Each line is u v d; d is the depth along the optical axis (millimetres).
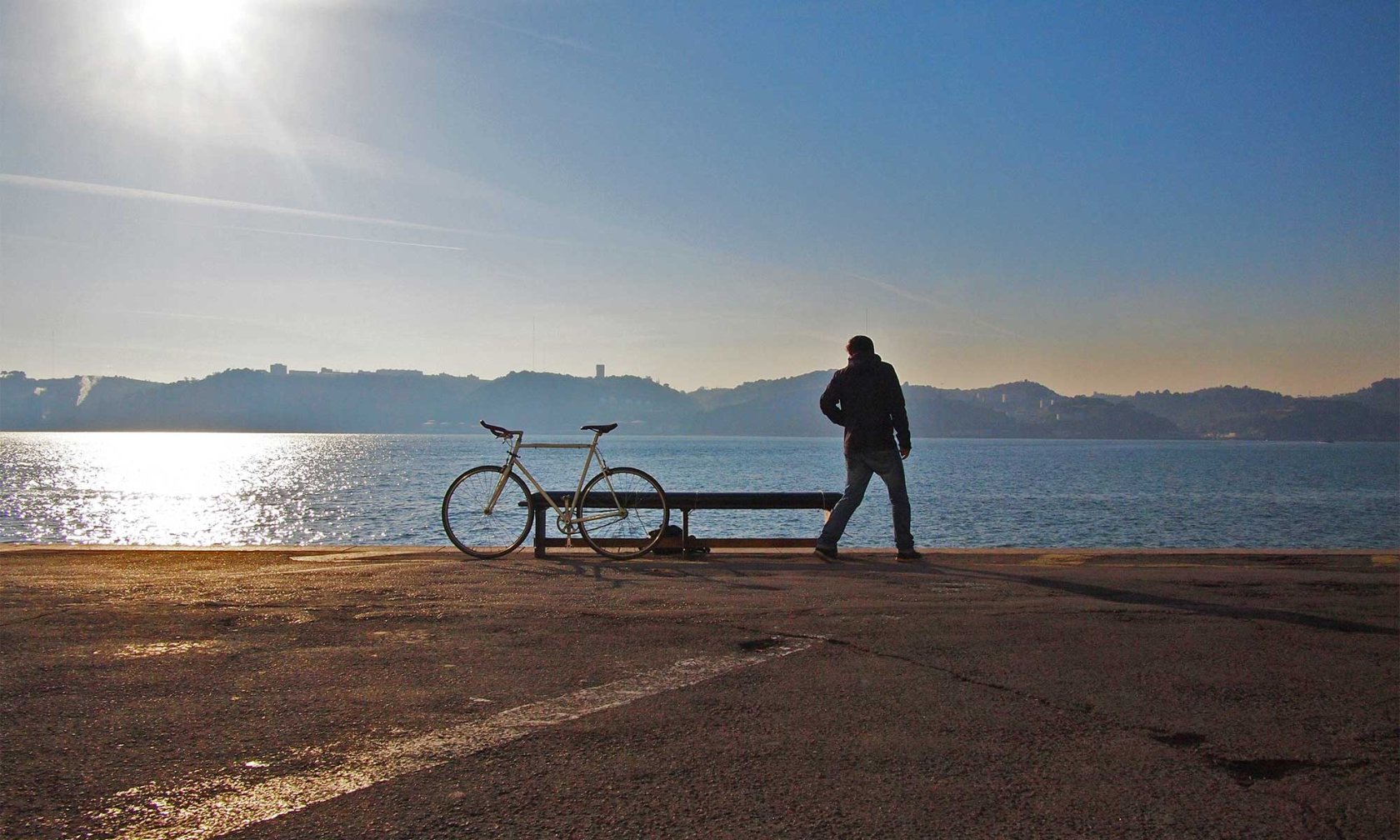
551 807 3324
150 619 6500
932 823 3215
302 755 3834
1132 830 3186
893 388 10227
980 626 6504
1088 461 165625
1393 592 7969
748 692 4797
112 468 123688
